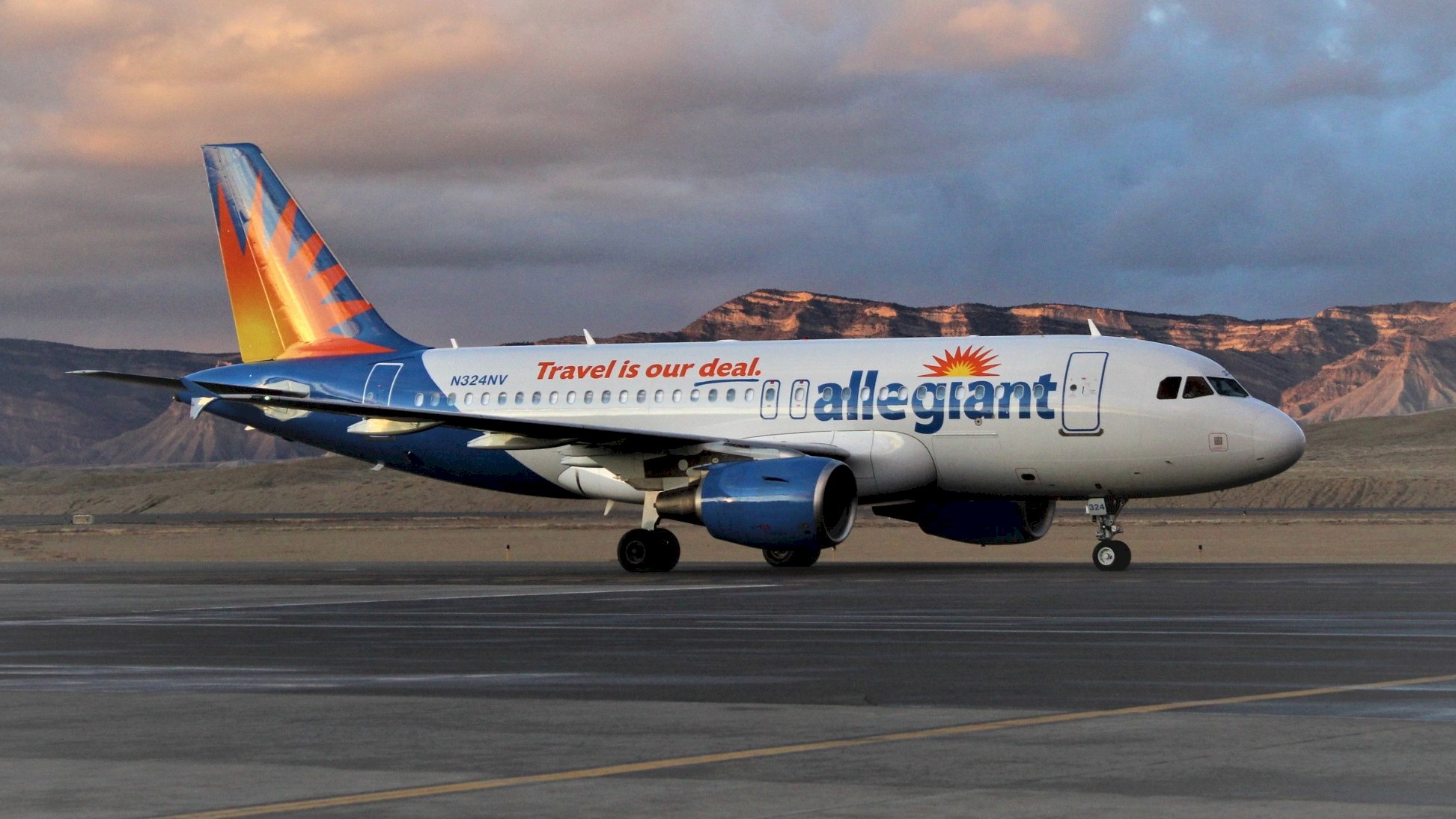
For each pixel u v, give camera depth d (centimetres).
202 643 2892
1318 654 2495
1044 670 2311
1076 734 1700
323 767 1537
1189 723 1769
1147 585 4259
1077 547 7294
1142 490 5169
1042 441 5159
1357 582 4306
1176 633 2862
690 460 5284
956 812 1285
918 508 5678
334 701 2033
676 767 1515
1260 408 5088
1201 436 5041
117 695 2112
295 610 3725
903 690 2097
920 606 3594
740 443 5184
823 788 1398
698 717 1861
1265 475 5069
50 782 1473
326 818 1295
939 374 5316
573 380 5891
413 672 2380
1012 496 5359
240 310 6562
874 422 5341
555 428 5100
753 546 5059
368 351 6378
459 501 17000
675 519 5291
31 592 4541
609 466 5378
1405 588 4034
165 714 1922
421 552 8075
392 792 1405
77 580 5269
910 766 1509
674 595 4088
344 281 6450
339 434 6294
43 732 1784
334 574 5541
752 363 5625
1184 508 14100
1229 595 3822
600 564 6338
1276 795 1350
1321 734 1686
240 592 4481
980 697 2022
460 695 2086
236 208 6575
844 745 1641
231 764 1559
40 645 2873
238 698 2078
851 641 2788
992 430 5203
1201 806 1306
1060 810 1291
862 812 1288
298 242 6488
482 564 6512
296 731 1780
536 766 1533
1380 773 1454
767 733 1733
